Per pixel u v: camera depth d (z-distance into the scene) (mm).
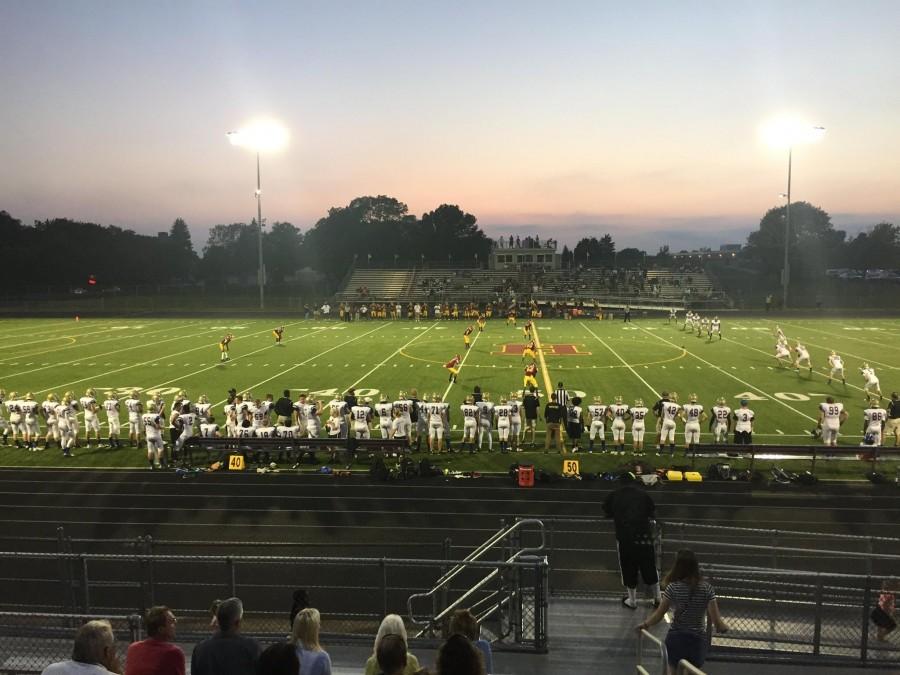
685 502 15719
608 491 16594
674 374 30672
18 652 7320
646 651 7324
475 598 11406
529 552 9742
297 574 12484
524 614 8312
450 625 5105
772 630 8250
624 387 27938
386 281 76625
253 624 10781
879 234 107438
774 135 56281
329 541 13898
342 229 105875
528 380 22922
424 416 20641
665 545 13078
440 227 111438
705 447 17688
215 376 30750
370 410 20375
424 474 17719
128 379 30219
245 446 19031
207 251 115562
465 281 74312
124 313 62219
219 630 5262
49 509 15820
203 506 15914
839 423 19609
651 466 18156
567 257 99688
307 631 5211
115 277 101312
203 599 11664
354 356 36531
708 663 7172
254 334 46594
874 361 33375
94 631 4727
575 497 16203
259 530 14500
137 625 6996
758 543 13539
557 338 44062
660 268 77375
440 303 67375
